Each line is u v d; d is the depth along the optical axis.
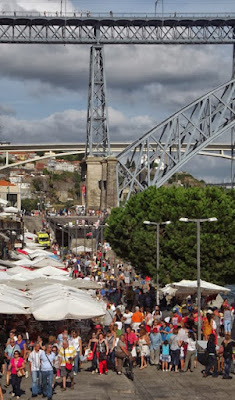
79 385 28.75
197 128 121.88
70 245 126.25
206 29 126.44
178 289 52.44
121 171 138.88
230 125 121.62
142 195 81.56
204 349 34.25
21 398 26.12
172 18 124.62
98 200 136.75
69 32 126.88
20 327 37.41
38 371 26.61
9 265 56.00
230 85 121.69
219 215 67.12
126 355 31.19
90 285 44.59
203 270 66.25
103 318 43.44
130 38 127.31
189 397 26.80
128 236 80.06
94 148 140.75
